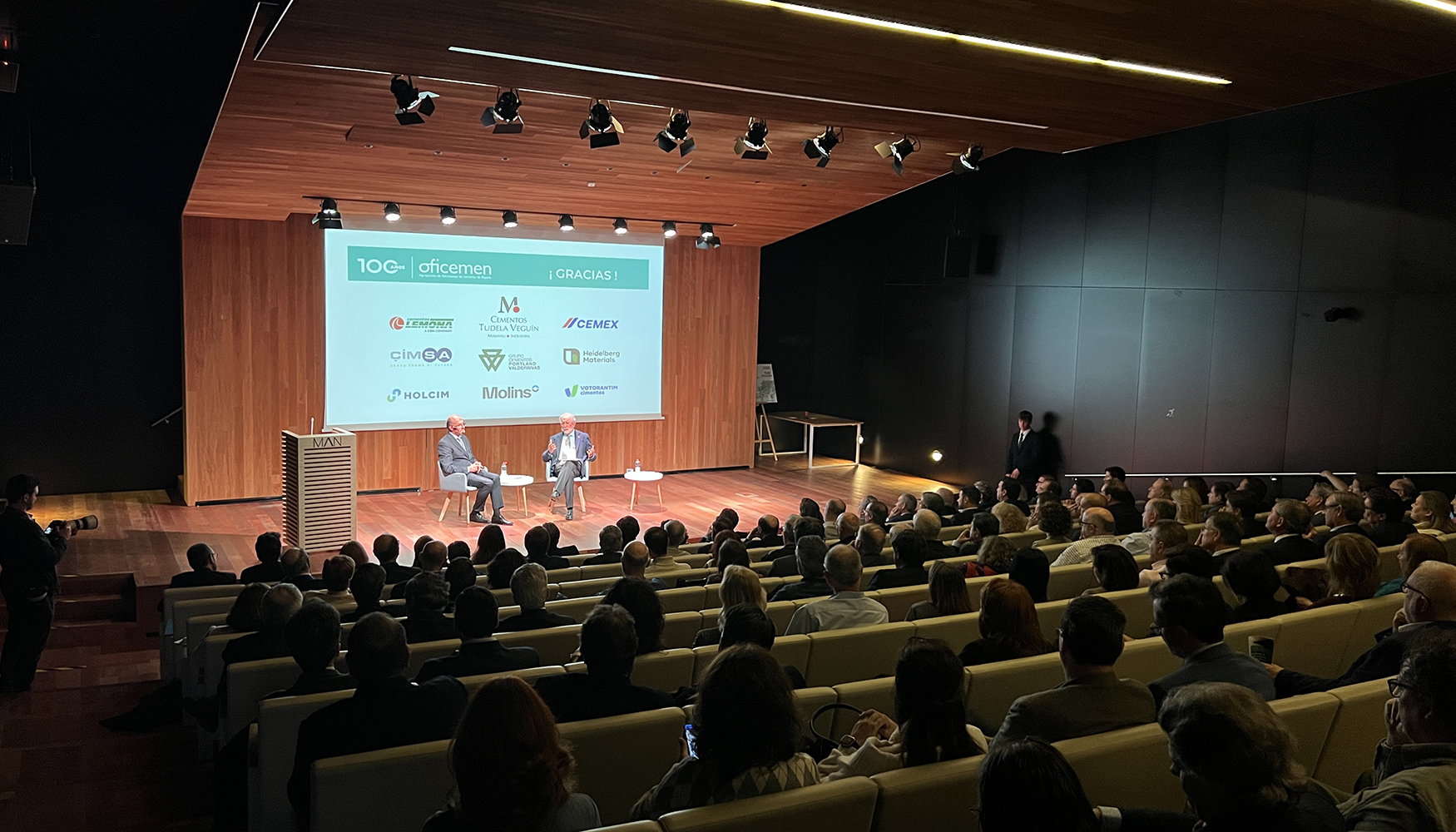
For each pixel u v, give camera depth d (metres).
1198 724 1.47
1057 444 11.44
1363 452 8.66
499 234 11.95
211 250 10.41
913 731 2.21
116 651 6.80
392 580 5.77
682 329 13.31
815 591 4.55
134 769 4.20
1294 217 9.11
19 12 6.79
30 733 4.74
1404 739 1.88
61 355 10.62
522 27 5.06
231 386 10.62
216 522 9.76
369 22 5.00
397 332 11.48
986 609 3.19
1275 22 4.75
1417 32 4.83
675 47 5.40
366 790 2.46
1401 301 8.33
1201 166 9.88
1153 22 4.79
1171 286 10.20
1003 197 11.98
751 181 10.52
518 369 12.23
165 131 10.57
